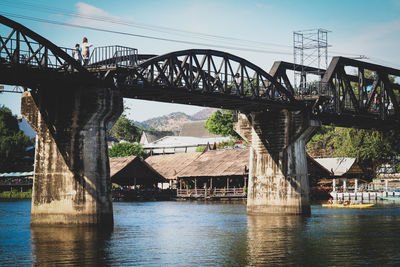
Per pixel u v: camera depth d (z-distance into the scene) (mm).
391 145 106125
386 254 36906
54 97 49125
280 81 66125
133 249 38812
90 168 47906
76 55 48031
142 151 153125
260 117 66562
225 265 33500
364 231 48781
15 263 33844
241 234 47344
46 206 48969
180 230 50375
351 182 113625
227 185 108812
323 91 65312
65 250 38094
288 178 64625
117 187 124750
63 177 48438
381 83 73875
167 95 53062
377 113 75500
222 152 117625
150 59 49719
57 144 48812
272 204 65438
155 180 119500
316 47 65438
